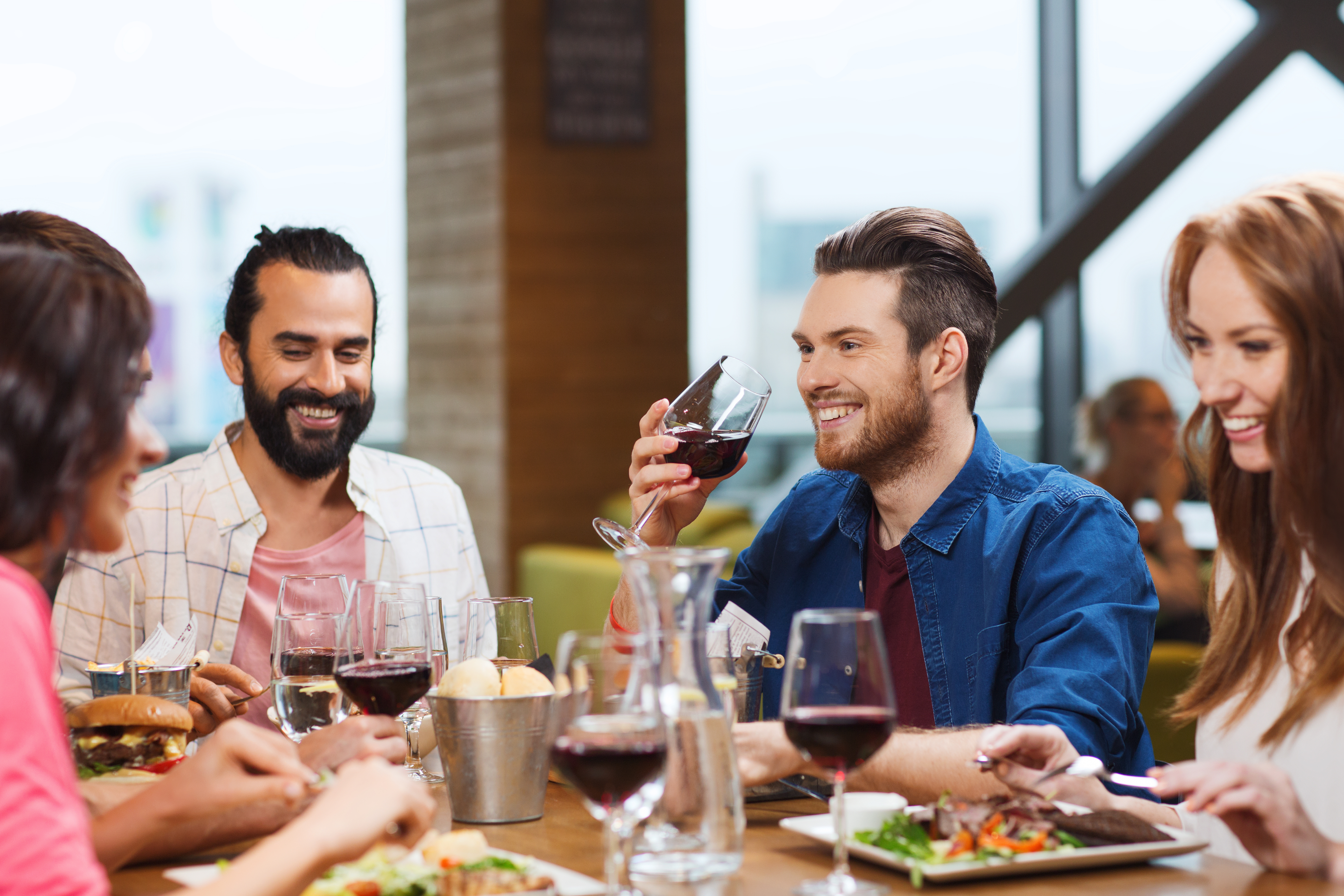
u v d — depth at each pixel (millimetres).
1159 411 4055
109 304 1155
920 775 1543
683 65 6367
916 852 1286
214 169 8070
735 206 6668
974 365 2023
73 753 1564
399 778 1223
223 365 2412
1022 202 6809
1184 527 4004
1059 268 5949
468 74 6242
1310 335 1408
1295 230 1420
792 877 1284
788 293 6941
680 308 6441
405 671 1512
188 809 1270
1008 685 1930
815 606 2176
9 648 1053
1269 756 1553
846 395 1968
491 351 6195
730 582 2293
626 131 6277
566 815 1551
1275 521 1535
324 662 1580
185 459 2455
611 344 6324
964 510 2006
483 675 1509
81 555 2281
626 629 1916
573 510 6281
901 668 2043
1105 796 1497
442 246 6480
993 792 1505
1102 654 1743
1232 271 1446
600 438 6324
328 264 2299
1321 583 1452
